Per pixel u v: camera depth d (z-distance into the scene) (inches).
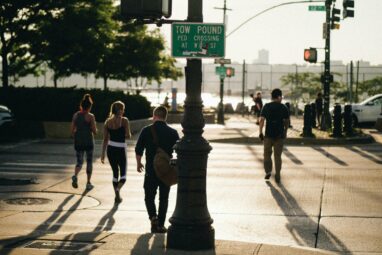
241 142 970.1
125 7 283.9
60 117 1098.1
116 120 460.4
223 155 784.9
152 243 309.0
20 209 434.0
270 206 447.8
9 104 1107.3
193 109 299.4
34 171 631.2
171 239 298.5
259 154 799.1
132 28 1834.4
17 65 1406.3
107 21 1413.6
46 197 482.0
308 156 781.9
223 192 507.2
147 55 1852.9
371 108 1342.3
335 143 959.6
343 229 374.9
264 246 303.4
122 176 464.1
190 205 298.5
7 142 963.3
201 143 298.2
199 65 298.5
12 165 679.1
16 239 317.7
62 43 1344.7
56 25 1311.5
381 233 364.5
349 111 1050.7
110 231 362.0
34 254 285.7
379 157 770.8
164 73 2155.5
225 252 291.0
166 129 362.9
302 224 389.1
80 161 520.4
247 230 373.1
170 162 345.7
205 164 301.1
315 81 2893.7
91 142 521.0
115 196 472.1
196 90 299.1
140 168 370.9
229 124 1465.3
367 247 331.3
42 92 1107.9
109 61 1830.7
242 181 566.6
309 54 1108.5
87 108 520.1
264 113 566.9
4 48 1344.7
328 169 655.1
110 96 1130.0
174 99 1628.9
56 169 647.1
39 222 391.9
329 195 493.4
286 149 875.4
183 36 293.9
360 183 557.3
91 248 298.0
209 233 298.5
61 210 431.5
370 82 2962.6
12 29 1323.8
